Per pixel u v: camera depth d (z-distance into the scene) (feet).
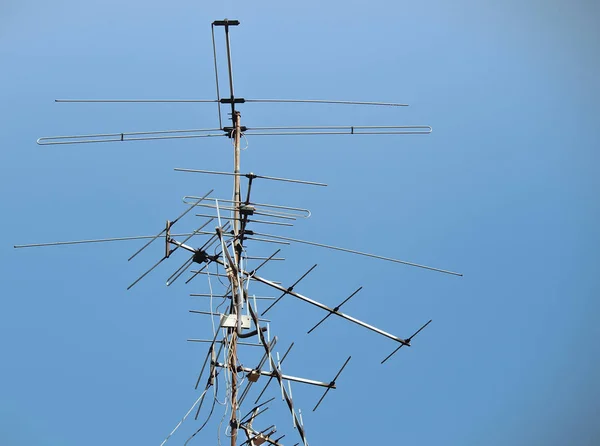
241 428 31.04
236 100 37.29
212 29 37.27
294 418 30.04
